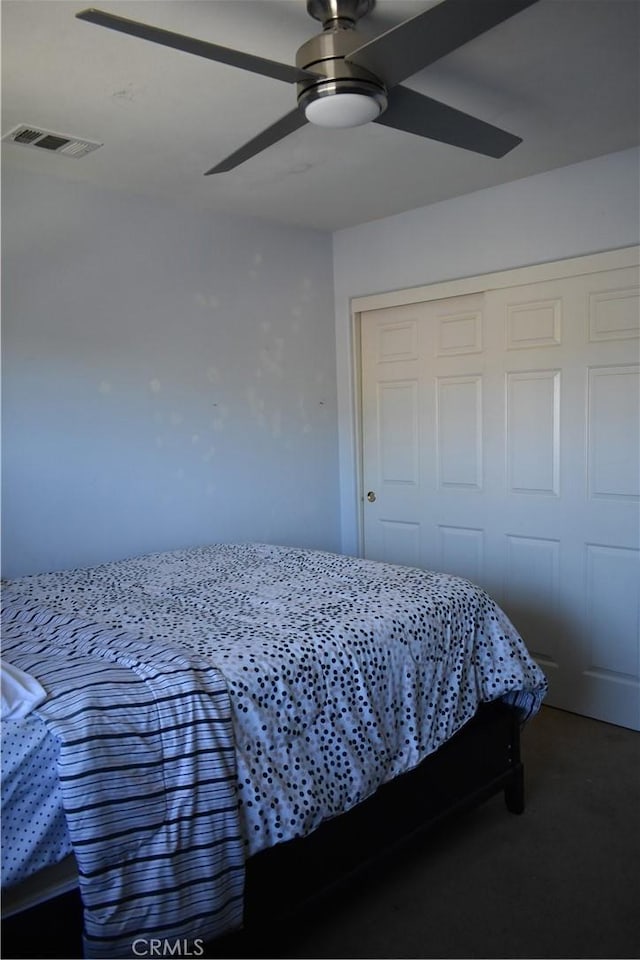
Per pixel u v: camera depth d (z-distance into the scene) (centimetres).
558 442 325
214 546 332
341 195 335
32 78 212
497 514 351
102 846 143
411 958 186
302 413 395
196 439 346
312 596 238
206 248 347
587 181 303
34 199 286
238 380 363
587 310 310
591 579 320
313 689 188
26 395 287
